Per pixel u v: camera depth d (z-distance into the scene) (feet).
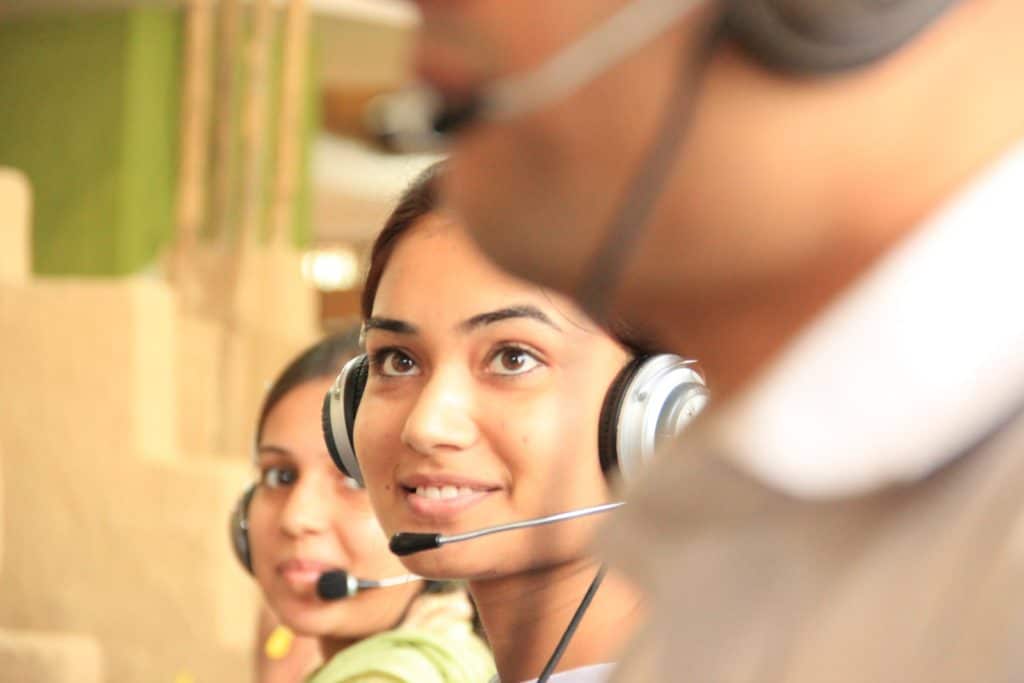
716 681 6.49
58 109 54.39
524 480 11.19
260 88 50.03
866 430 5.61
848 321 5.66
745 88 5.64
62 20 54.34
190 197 49.75
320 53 57.52
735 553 6.57
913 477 5.68
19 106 54.85
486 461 11.24
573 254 6.03
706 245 5.83
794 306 5.97
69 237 53.98
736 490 6.44
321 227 61.52
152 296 44.19
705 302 6.06
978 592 5.26
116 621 43.01
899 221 5.69
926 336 5.53
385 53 57.41
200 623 42.16
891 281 5.60
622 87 5.77
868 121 5.60
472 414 11.25
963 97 5.60
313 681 14.62
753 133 5.65
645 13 5.71
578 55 5.80
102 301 43.96
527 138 5.97
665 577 6.93
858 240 5.72
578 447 11.19
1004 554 5.22
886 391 5.59
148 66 53.31
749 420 5.83
